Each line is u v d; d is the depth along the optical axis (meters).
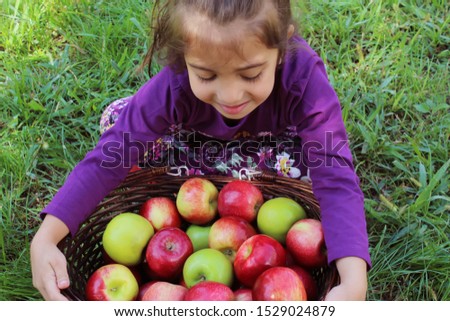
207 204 1.76
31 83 2.38
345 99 2.31
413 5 2.67
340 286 1.42
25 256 1.89
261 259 1.54
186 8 1.36
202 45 1.33
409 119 2.33
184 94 1.67
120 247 1.64
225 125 1.77
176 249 1.64
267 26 1.33
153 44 1.59
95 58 2.51
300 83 1.62
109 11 2.66
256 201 1.76
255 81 1.41
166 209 1.76
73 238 1.63
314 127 1.63
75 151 2.22
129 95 2.37
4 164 2.13
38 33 2.58
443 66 2.44
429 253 1.87
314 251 1.60
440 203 2.04
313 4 2.62
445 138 2.22
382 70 2.44
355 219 1.51
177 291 1.56
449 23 2.61
